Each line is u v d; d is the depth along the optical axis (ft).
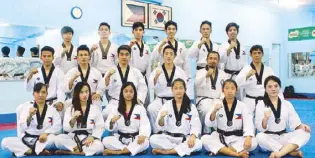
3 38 24.40
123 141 15.56
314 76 46.50
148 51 19.34
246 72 17.49
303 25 47.21
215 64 17.75
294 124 15.16
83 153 15.20
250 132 14.96
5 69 24.62
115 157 14.82
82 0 28.48
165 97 17.43
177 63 19.30
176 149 15.10
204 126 17.75
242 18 42.68
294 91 48.70
